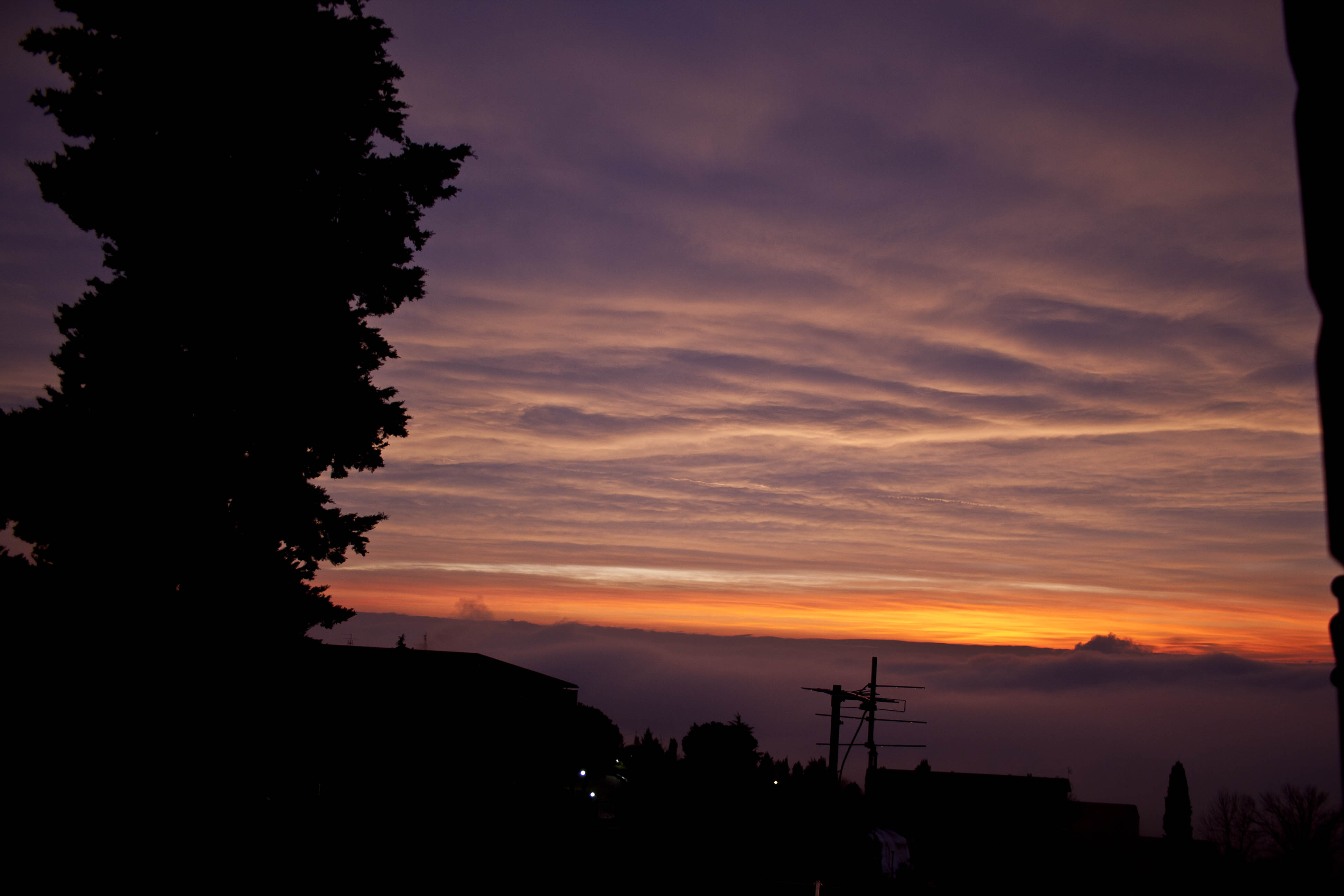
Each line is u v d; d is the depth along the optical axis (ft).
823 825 152.15
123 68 51.06
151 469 51.03
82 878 47.26
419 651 129.80
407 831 99.66
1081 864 142.20
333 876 73.20
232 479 53.78
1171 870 135.74
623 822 178.40
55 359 52.70
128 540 51.01
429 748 108.47
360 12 60.03
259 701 54.08
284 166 56.24
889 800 177.27
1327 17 8.58
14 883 45.83
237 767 53.47
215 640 52.31
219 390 53.72
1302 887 104.22
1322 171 8.50
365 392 59.00
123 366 51.49
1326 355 8.27
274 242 54.29
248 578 54.13
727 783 181.06
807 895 106.01
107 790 48.65
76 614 48.65
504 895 76.23
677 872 112.37
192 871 51.34
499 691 121.90
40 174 51.21
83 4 51.55
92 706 48.62
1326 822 105.50
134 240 52.16
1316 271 8.52
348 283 58.23
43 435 48.75
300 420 56.80
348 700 106.11
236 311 53.93
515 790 122.31
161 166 51.60
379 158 59.93
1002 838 156.15
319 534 58.80
